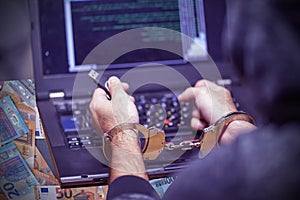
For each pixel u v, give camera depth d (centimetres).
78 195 94
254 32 56
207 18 105
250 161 60
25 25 109
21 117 100
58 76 102
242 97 101
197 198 62
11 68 104
